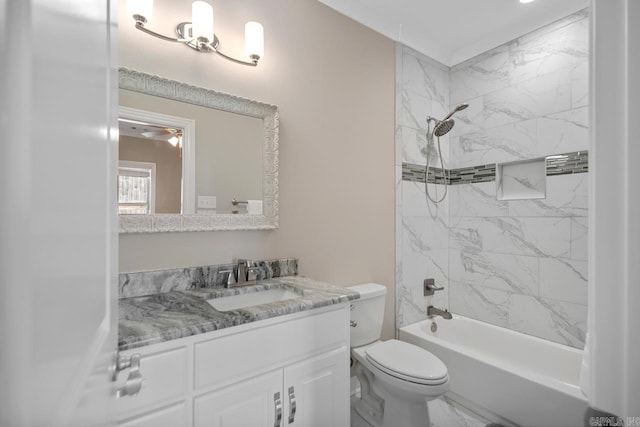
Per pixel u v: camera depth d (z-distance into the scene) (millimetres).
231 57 1562
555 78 2088
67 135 312
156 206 1354
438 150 2609
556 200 2076
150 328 915
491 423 1789
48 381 257
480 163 2490
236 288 1426
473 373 1869
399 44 2355
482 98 2484
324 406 1247
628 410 267
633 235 266
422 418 1549
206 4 1369
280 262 1692
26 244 222
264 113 1648
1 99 200
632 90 264
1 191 202
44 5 249
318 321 1242
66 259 307
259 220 1625
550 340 2080
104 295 495
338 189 1978
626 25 268
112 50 574
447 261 2678
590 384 294
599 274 288
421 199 2486
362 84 2119
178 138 1416
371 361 1610
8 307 205
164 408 886
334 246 1950
